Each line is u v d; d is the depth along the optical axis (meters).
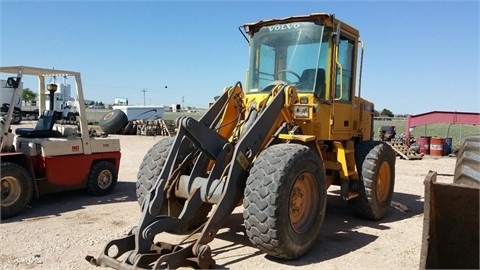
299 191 4.27
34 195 6.38
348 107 5.87
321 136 5.21
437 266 2.50
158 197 3.84
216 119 4.70
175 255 3.53
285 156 4.05
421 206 7.07
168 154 4.33
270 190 3.87
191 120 4.03
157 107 28.92
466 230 2.45
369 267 4.09
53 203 6.77
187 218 3.96
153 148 4.96
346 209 6.62
